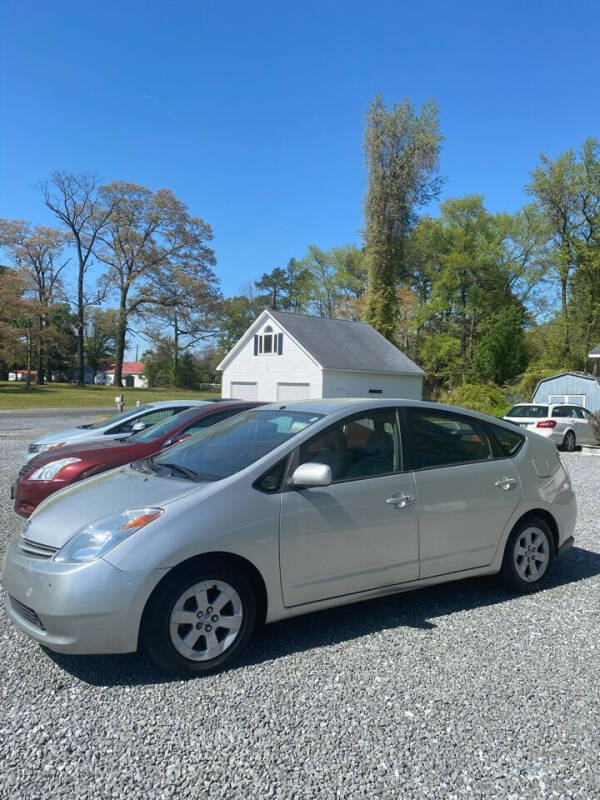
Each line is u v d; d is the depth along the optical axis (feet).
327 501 12.49
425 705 10.10
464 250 150.51
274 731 9.31
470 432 15.30
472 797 7.89
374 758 8.67
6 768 8.40
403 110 127.03
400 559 13.43
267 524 11.73
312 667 11.44
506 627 13.39
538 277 147.54
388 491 13.29
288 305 274.98
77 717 9.70
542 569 15.89
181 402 30.42
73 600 10.34
